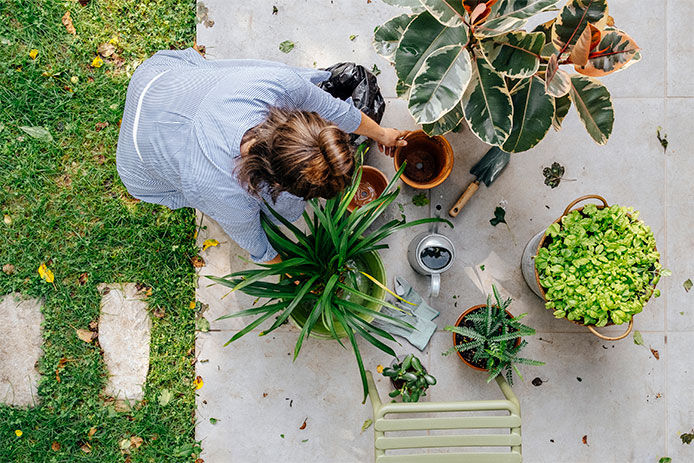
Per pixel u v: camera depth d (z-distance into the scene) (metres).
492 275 2.24
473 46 1.58
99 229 2.23
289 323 2.24
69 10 2.26
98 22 2.26
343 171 1.16
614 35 1.44
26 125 2.25
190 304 2.22
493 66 1.58
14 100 2.23
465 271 2.23
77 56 2.26
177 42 2.26
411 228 2.23
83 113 2.26
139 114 1.48
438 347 2.22
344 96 2.09
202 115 1.33
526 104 1.68
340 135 1.15
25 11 2.24
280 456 2.23
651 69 2.24
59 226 2.24
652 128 2.24
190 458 2.22
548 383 2.22
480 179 2.18
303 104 1.43
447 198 2.23
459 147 2.23
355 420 2.23
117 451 2.21
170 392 2.22
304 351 2.24
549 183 2.24
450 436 1.74
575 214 1.86
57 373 2.22
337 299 1.73
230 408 2.23
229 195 1.34
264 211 1.64
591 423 2.22
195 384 2.22
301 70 1.78
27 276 2.23
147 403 2.22
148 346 2.23
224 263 2.24
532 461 2.23
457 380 2.22
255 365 2.23
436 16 1.46
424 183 2.06
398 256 2.23
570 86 1.60
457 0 1.45
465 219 2.24
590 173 2.24
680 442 2.22
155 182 1.67
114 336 2.23
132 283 2.24
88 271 2.23
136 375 2.22
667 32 2.24
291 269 1.71
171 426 2.22
